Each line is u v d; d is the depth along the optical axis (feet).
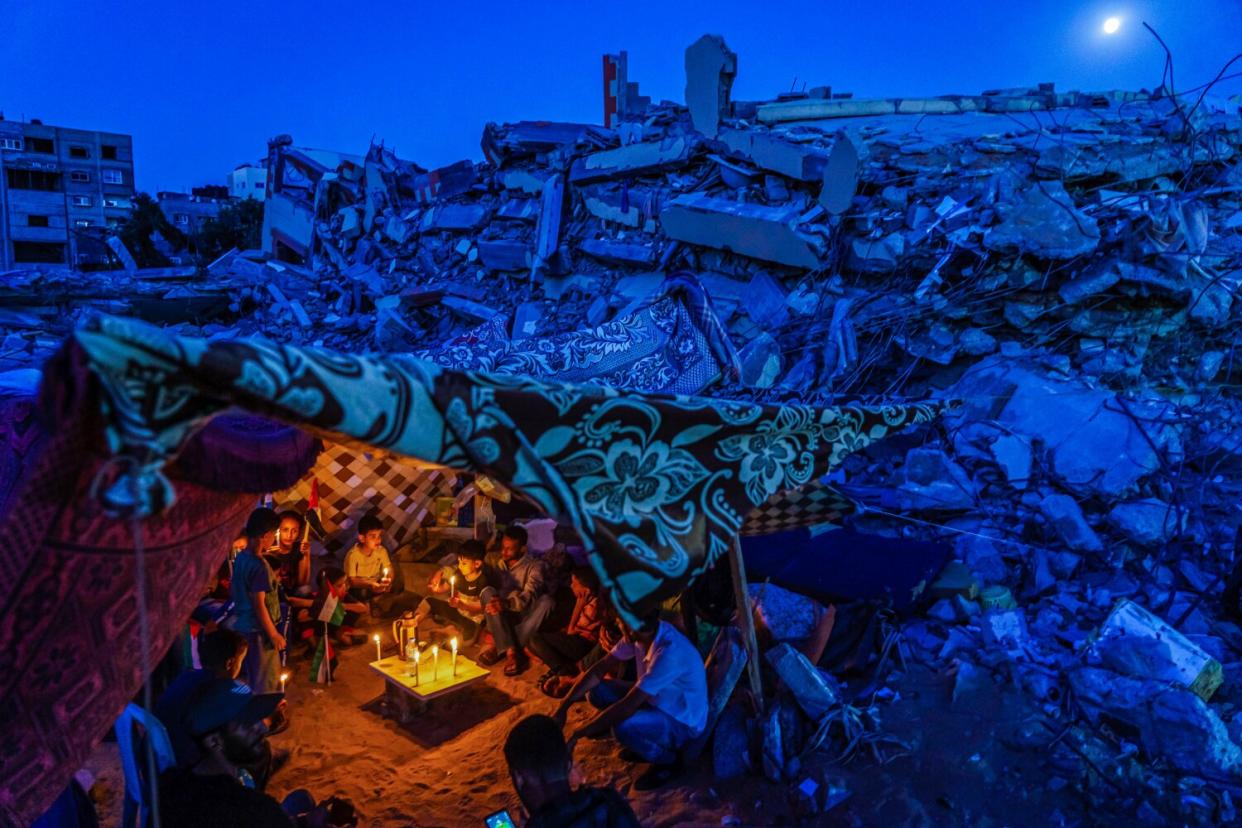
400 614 23.03
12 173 161.38
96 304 54.90
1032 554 19.62
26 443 8.09
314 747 17.29
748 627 15.06
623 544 7.70
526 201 48.26
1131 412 22.22
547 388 7.30
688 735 14.99
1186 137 29.91
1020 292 25.85
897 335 26.94
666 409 8.03
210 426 7.05
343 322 52.16
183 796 8.92
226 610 17.85
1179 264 24.02
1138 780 13.32
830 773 13.91
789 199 32.14
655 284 36.19
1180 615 17.62
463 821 14.57
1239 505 20.61
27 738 6.82
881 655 16.67
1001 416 23.89
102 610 6.73
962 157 29.99
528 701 18.66
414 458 6.61
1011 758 14.11
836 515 15.12
